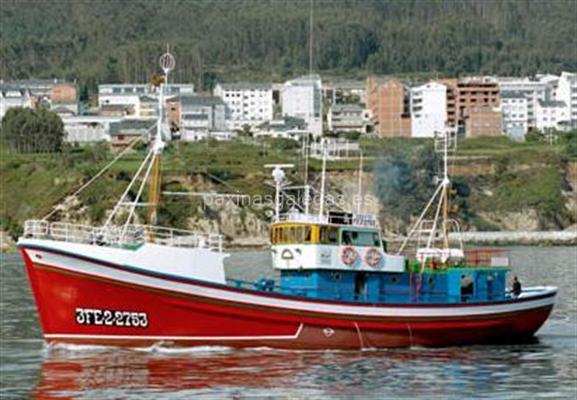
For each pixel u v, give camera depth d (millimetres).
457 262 94500
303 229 86875
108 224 89312
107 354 82938
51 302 83750
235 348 85250
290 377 76438
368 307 87062
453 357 85812
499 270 94500
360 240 88688
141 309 83562
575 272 185750
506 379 77188
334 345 86625
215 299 84188
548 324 107875
